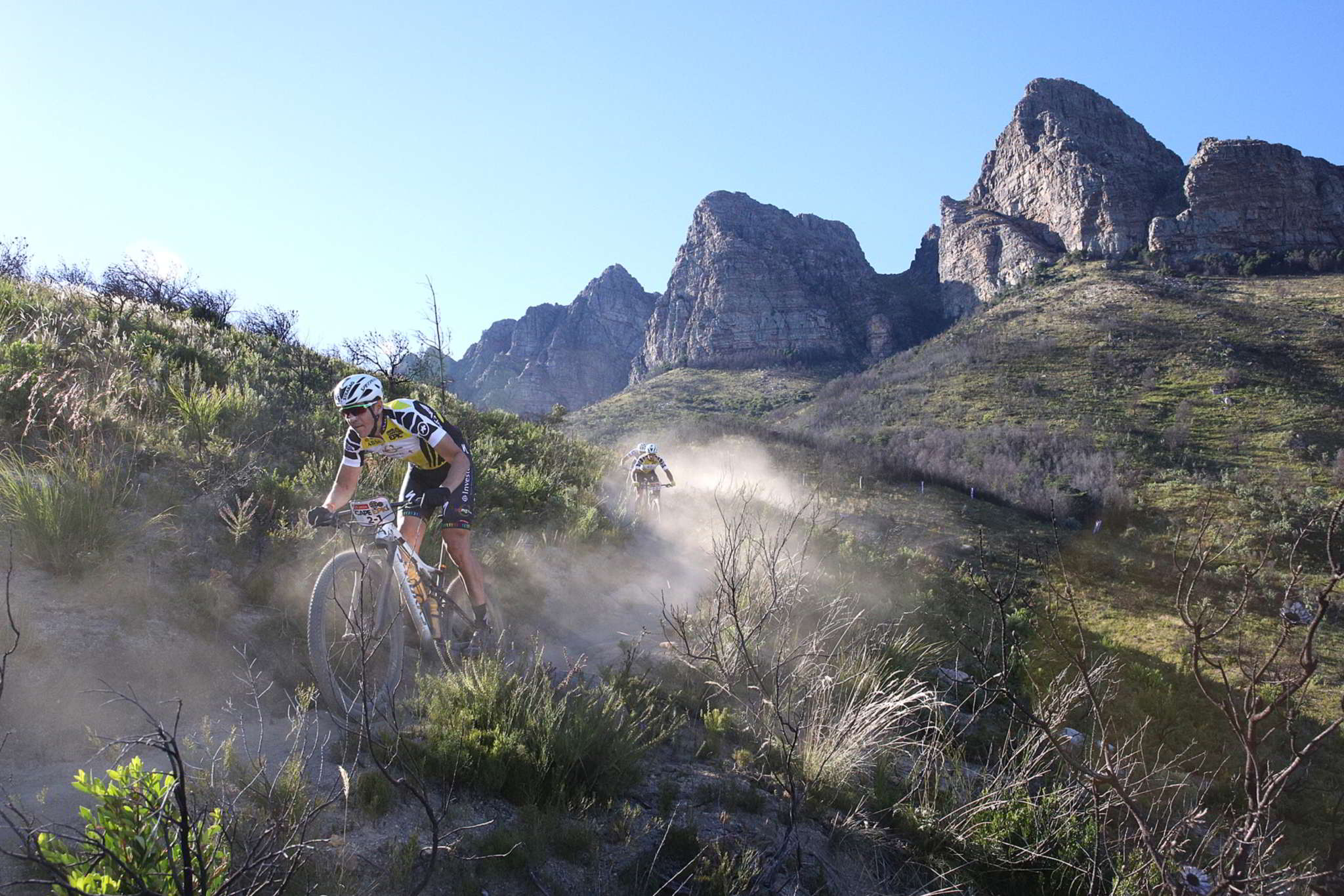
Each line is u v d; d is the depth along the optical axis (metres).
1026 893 4.12
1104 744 3.46
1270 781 2.85
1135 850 4.01
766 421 139.25
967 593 10.96
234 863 2.62
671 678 5.64
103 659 3.71
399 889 2.89
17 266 15.90
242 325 18.17
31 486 4.39
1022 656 6.68
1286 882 3.26
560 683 4.68
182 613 4.19
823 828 4.16
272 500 5.94
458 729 3.88
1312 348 115.50
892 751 5.04
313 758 3.57
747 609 6.26
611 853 3.52
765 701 5.00
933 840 4.25
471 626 4.96
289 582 5.04
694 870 3.49
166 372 8.54
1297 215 195.75
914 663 6.74
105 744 3.27
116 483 4.99
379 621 4.23
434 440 4.52
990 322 159.38
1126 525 61.38
